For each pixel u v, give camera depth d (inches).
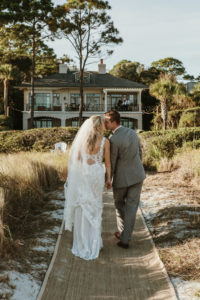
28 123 1248.8
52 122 1257.4
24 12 813.9
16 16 821.2
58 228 165.9
